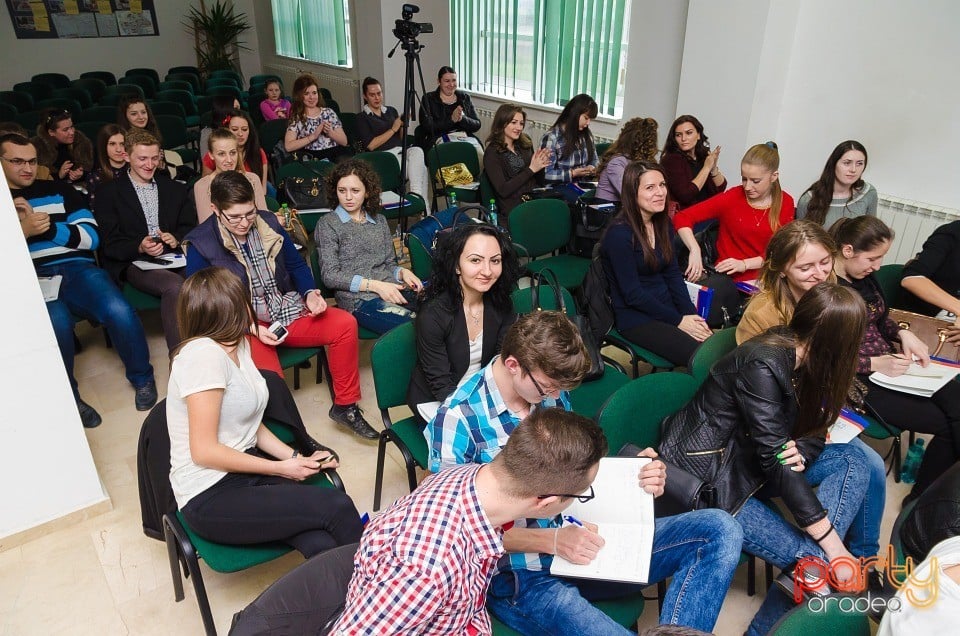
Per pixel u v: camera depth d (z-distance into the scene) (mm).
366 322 2707
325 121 5000
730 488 1616
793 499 1522
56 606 1827
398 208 4055
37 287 1833
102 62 9172
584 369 1407
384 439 2086
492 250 1919
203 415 1530
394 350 2029
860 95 3623
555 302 2402
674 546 1460
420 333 2004
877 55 3498
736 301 2924
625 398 1728
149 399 2760
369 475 2404
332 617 1115
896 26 3385
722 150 4160
